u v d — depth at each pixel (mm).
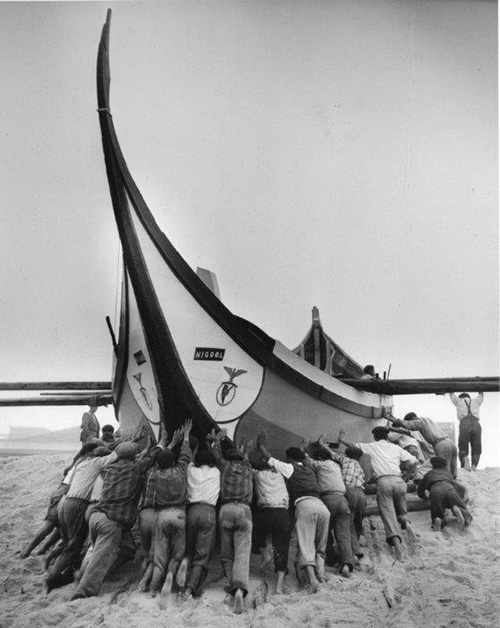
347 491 6883
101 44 6734
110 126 6586
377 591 5980
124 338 7590
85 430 10195
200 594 5887
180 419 6965
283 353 7391
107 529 6047
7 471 11320
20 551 7547
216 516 6234
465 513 7277
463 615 5531
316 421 7922
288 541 6215
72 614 5551
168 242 6965
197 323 7016
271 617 5453
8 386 10180
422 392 8984
